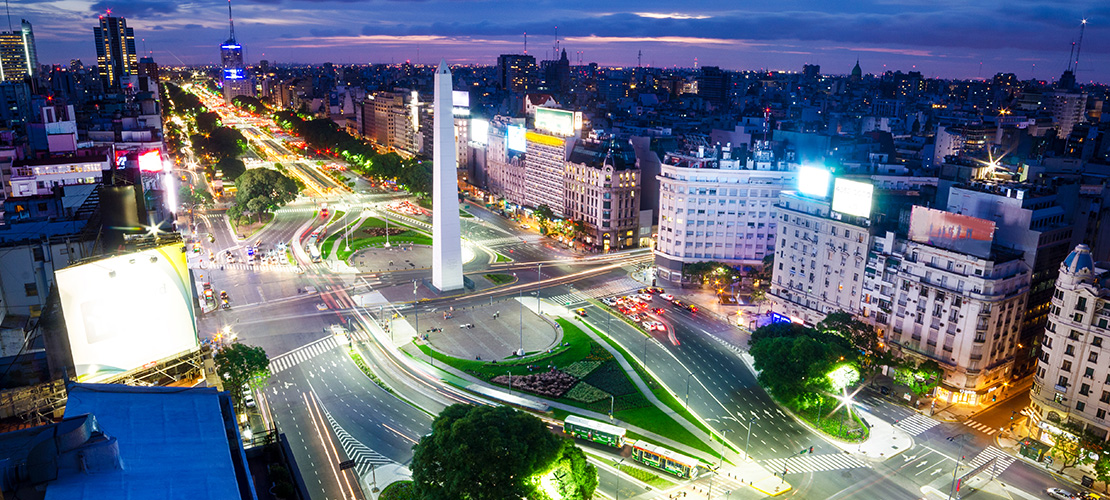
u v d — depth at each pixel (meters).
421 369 169.75
